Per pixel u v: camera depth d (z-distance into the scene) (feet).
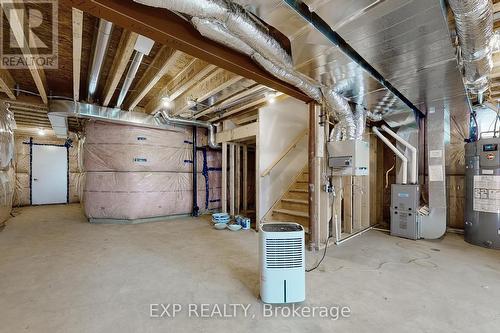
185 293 7.22
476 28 5.32
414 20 5.22
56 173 26.37
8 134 15.12
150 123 16.98
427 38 5.89
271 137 15.47
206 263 9.50
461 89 9.30
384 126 14.65
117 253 10.60
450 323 5.85
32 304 6.61
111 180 16.84
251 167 23.67
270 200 15.40
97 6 4.99
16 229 14.92
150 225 16.22
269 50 6.45
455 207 14.82
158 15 5.78
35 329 5.59
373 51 6.52
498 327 5.71
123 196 16.75
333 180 12.54
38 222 16.97
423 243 12.30
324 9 4.91
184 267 9.09
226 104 14.73
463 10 4.83
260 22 6.04
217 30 5.87
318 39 6.03
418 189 13.07
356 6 4.80
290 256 6.69
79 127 22.21
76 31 6.83
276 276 6.64
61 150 26.71
